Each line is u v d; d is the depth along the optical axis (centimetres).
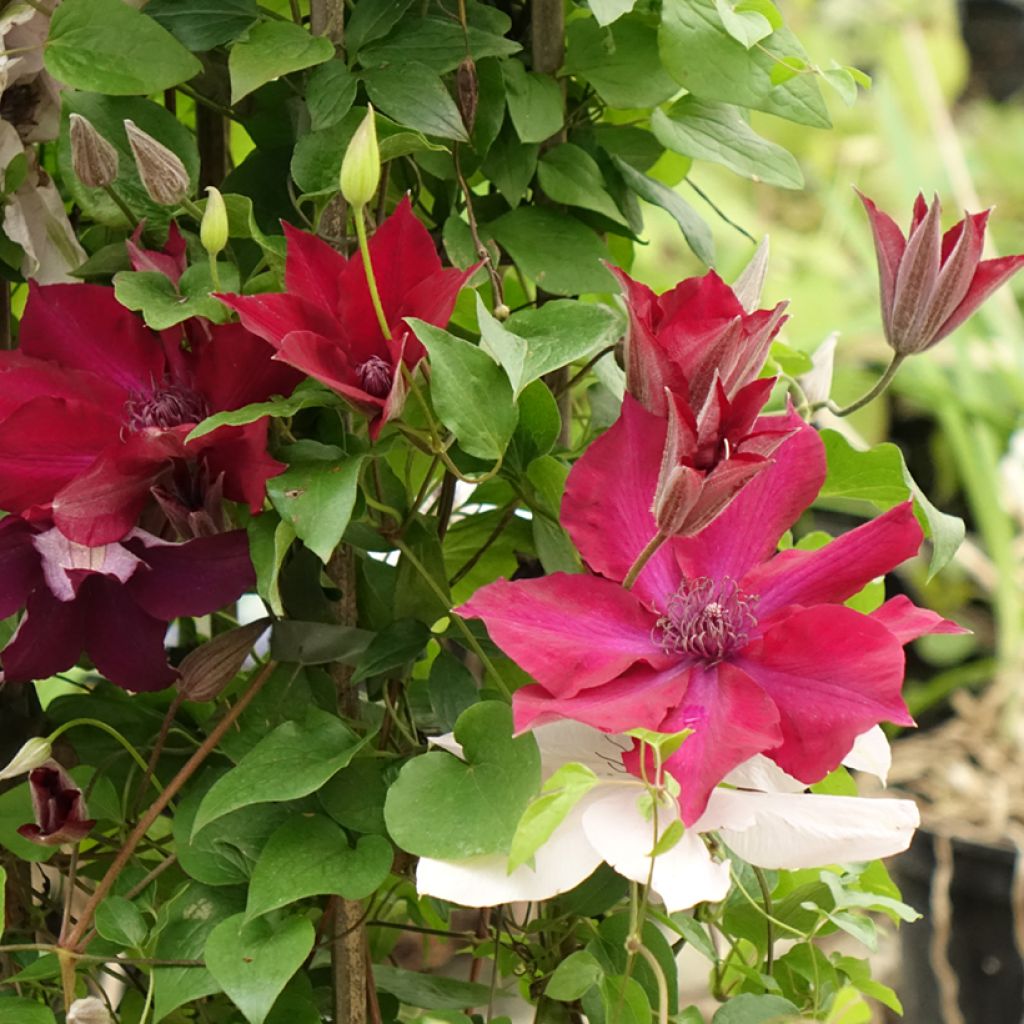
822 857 89
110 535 93
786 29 102
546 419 98
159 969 96
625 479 93
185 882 98
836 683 90
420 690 106
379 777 96
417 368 92
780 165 105
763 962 106
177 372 96
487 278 100
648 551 90
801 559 94
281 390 95
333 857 94
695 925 103
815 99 101
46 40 97
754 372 91
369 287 91
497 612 91
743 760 88
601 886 100
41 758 95
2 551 93
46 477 94
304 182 97
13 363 95
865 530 93
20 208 101
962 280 95
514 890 89
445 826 91
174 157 94
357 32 98
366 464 99
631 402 93
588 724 89
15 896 103
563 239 102
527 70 104
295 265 93
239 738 97
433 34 98
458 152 100
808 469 95
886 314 97
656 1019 97
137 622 94
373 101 97
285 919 94
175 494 94
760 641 91
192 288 95
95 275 100
